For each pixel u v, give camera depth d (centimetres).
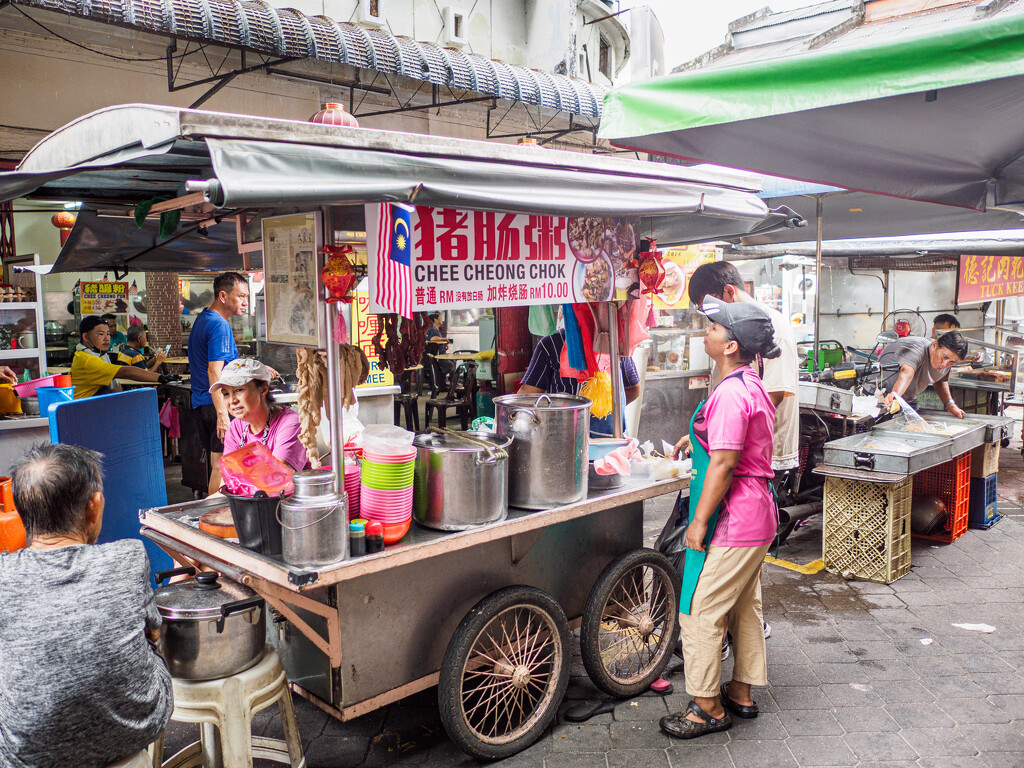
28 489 188
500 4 984
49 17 605
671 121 247
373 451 251
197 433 661
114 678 181
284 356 625
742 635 313
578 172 264
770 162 320
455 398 995
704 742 299
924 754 290
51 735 175
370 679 260
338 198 196
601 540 342
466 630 267
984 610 429
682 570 351
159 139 188
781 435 458
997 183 395
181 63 686
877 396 595
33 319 584
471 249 266
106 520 378
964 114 295
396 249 227
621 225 340
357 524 239
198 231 398
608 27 1180
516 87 836
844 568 484
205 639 223
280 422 290
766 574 491
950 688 342
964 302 845
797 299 1213
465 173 227
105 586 184
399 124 882
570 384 405
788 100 227
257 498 232
